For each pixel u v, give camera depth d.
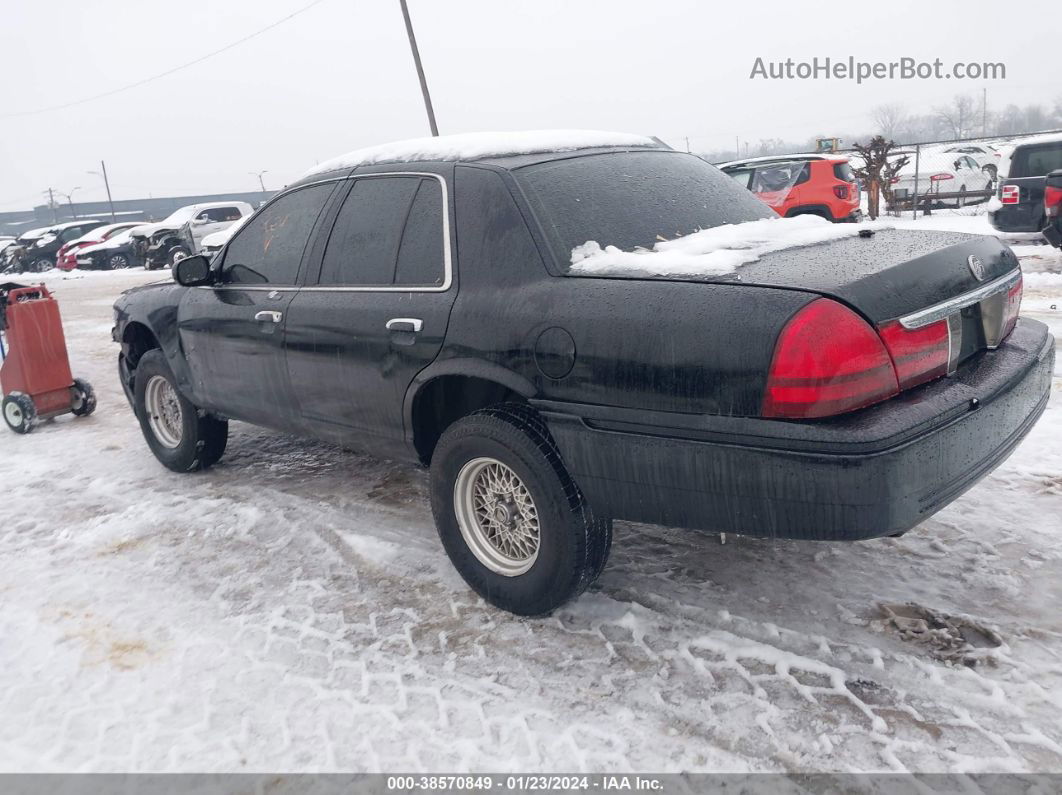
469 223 3.38
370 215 3.84
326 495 4.83
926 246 3.02
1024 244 13.07
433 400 3.64
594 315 2.88
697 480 2.72
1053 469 4.22
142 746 2.77
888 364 2.57
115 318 5.62
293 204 4.32
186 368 4.94
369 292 3.72
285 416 4.34
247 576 3.90
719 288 2.69
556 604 3.22
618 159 3.75
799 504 2.55
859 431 2.46
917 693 2.70
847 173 14.46
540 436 3.09
